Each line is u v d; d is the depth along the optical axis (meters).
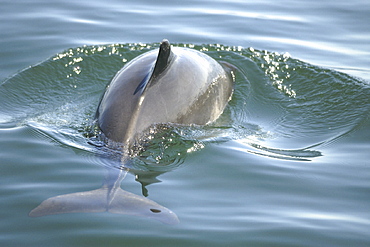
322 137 31.75
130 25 46.53
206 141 30.22
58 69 39.00
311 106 35.75
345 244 21.64
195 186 25.77
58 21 46.53
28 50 41.34
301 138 31.70
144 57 33.47
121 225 22.41
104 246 21.03
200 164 27.83
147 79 30.52
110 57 41.09
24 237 21.38
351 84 37.69
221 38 44.78
